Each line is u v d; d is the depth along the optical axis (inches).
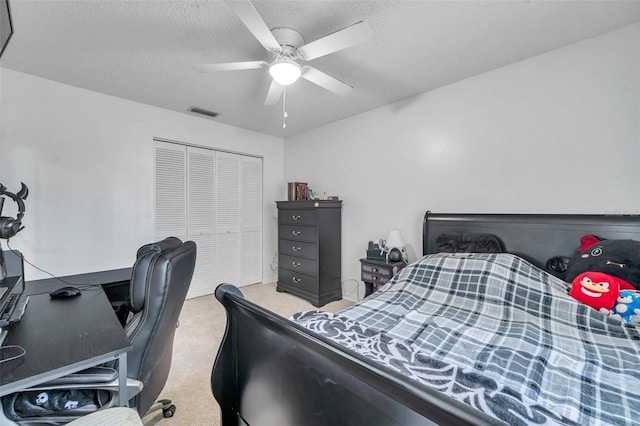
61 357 33.1
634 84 68.6
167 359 52.5
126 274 99.0
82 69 89.0
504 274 70.4
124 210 113.0
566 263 73.1
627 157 69.8
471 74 93.6
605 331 51.3
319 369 30.8
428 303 70.2
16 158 91.0
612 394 34.6
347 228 138.9
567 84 77.7
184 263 48.3
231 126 148.8
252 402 42.6
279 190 173.3
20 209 56.0
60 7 61.0
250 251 161.5
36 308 50.0
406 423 22.7
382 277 108.2
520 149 86.1
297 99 113.6
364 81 98.1
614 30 70.5
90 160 105.0
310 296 132.2
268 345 38.6
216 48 77.0
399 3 60.0
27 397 36.7
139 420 31.0
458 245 90.4
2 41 41.6
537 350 45.8
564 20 66.3
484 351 45.5
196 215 138.6
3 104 88.8
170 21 65.8
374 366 24.6
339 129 140.9
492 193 92.0
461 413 18.5
